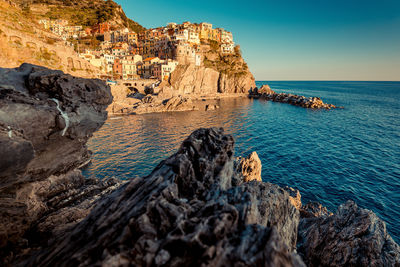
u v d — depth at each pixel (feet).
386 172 130.82
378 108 393.29
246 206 28.30
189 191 33.96
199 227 24.48
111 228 26.81
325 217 61.31
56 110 42.50
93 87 51.80
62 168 50.14
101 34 572.51
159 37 513.86
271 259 21.04
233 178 51.55
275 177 124.88
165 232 25.85
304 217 76.28
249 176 92.84
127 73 443.32
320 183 117.70
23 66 46.68
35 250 36.40
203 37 614.34
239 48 654.12
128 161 143.43
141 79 432.66
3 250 35.78
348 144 185.88
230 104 414.21
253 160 96.78
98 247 25.46
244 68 580.30
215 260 21.52
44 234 41.45
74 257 25.02
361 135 214.90
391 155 159.63
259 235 23.99
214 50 581.53
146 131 217.15
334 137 207.31
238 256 21.75
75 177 63.62
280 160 149.89
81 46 477.77
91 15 627.46
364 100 516.73
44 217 45.78
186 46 480.64
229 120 276.82
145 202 29.07
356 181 119.85
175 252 23.66
